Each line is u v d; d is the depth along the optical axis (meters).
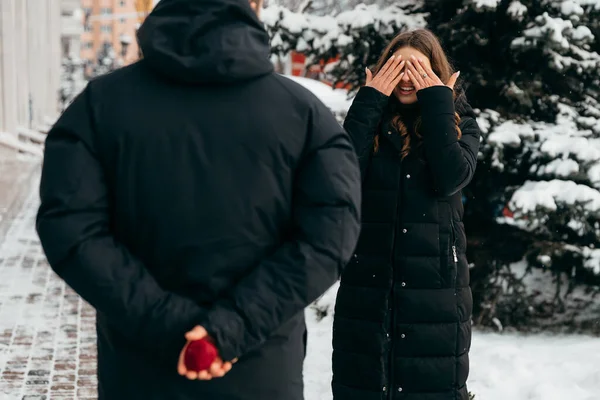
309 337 5.48
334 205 1.83
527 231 5.85
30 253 8.41
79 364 4.87
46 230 1.73
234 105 1.83
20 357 4.96
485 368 4.81
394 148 3.00
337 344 3.12
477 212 6.02
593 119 5.89
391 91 3.00
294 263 1.77
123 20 99.94
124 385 1.83
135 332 1.73
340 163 1.87
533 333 5.94
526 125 5.73
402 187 2.98
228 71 1.79
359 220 1.89
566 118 5.84
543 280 6.90
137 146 1.80
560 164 5.50
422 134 2.98
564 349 5.38
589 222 5.54
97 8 99.81
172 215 1.81
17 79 17.89
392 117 3.03
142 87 1.84
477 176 5.91
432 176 2.96
